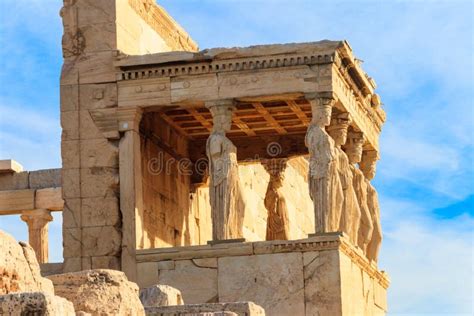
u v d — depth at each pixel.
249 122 33.78
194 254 29.31
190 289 29.17
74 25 31.03
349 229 30.97
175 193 33.62
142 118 31.62
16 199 43.06
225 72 30.11
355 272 29.94
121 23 31.16
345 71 30.69
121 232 30.19
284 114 33.06
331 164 29.53
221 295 28.95
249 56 29.91
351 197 31.05
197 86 30.19
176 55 30.27
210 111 30.17
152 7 33.12
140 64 30.44
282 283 28.66
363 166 34.78
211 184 29.75
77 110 30.77
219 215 29.59
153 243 31.78
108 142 30.55
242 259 28.98
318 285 28.45
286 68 29.81
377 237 33.78
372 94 33.59
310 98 29.69
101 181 30.39
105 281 16.52
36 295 13.22
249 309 17.45
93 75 30.77
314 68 29.72
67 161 30.62
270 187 35.41
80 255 30.23
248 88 29.95
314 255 28.59
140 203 30.41
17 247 15.31
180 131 34.06
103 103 30.64
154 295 19.70
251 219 39.06
